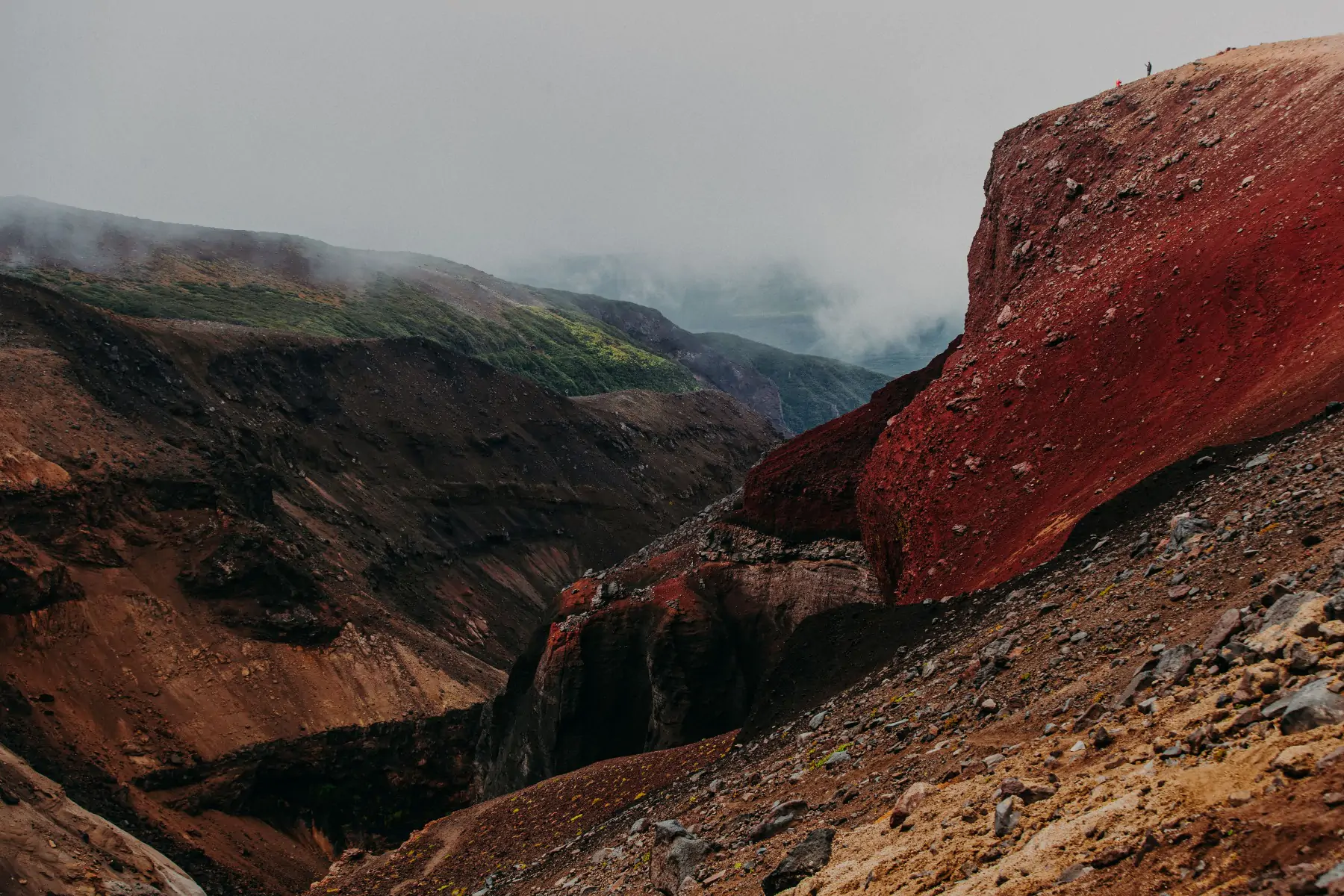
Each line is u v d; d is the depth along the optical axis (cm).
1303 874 1020
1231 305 4550
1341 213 4388
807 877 1862
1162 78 6488
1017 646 2716
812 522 7212
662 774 4825
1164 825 1252
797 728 3700
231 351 16538
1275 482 2641
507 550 18138
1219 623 1838
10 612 9475
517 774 7750
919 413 5969
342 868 5975
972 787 1825
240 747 9550
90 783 8569
